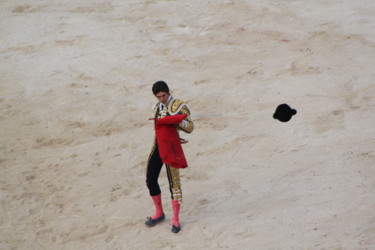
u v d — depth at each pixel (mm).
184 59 33938
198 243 16734
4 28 40031
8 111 28109
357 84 29219
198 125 25625
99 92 29984
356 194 18422
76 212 19109
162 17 41344
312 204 18109
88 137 25188
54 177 21703
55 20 41250
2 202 19812
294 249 15852
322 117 25484
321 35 36719
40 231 17984
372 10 41312
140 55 34656
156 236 17359
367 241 15797
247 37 37031
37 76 32312
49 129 26141
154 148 17219
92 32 38688
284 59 33219
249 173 20938
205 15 41281
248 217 17828
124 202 19609
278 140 23641
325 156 21594
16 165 22781
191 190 20031
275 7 42719
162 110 16734
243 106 27469
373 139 22656
